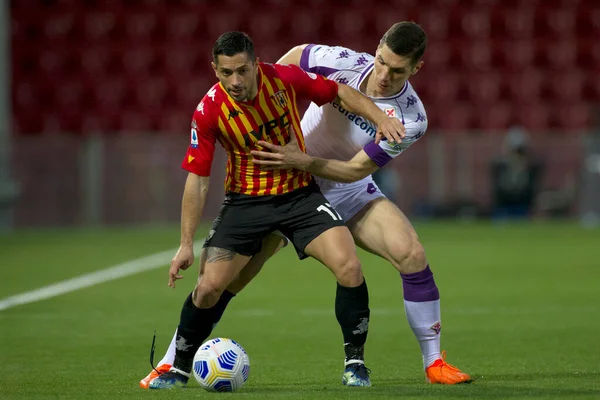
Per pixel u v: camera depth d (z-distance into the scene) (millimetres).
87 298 35312
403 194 73062
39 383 18828
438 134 80500
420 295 18828
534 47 83875
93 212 71500
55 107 81062
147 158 71938
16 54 81875
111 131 80938
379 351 23656
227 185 18375
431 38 83812
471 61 83500
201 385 17453
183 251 17562
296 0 84500
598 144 73000
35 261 49000
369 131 19844
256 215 17922
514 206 71188
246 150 17828
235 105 17500
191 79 82375
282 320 29500
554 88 83125
